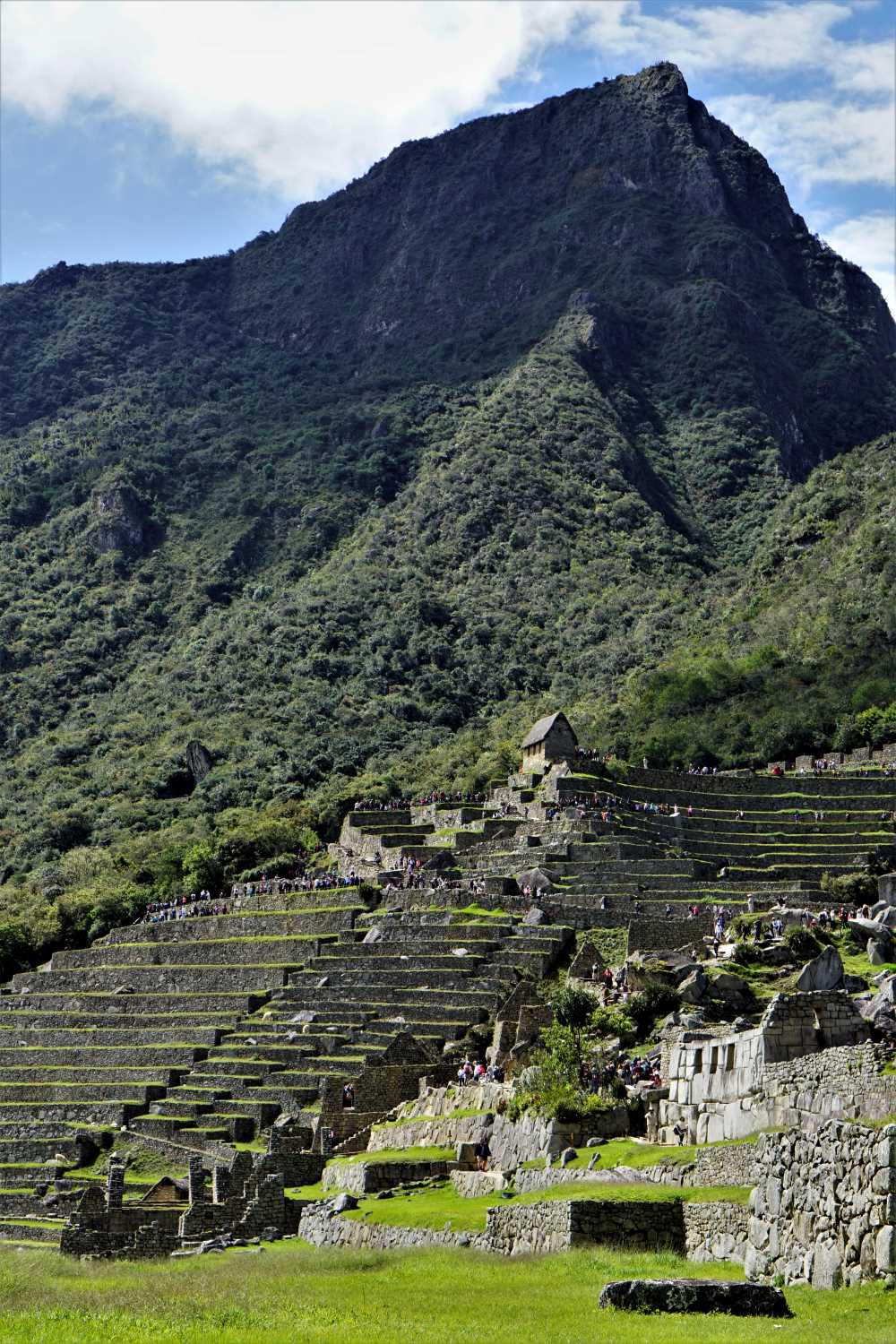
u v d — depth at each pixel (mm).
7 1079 125312
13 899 188000
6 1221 103312
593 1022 78688
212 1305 51031
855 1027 56469
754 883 129750
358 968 127125
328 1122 95125
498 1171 71562
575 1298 45344
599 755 180500
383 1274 55875
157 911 167500
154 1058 122875
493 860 142250
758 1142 47219
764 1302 40688
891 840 146000
